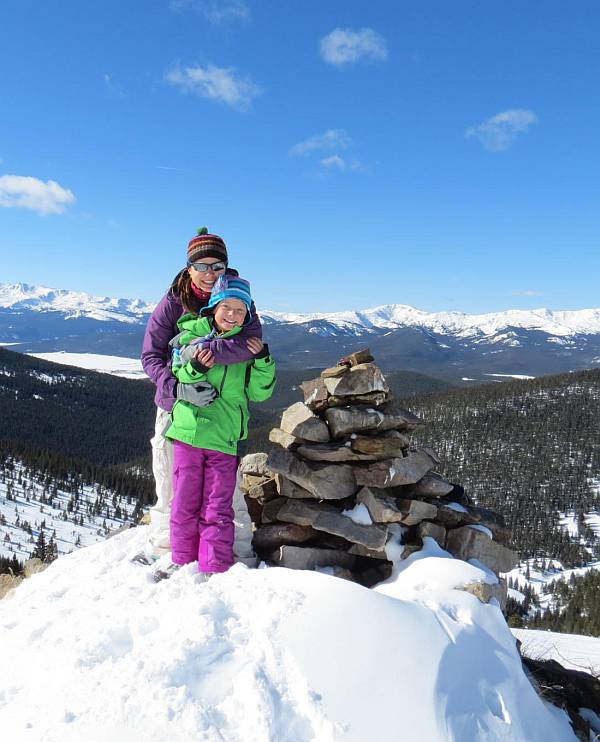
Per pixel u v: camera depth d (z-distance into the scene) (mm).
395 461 4367
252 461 4898
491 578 3676
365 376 4508
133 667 2516
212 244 3971
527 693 3021
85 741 2176
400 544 4180
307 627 2775
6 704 2506
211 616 2883
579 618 71000
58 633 3035
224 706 2385
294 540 4266
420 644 2816
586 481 151875
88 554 4602
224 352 3646
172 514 3854
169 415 4199
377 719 2418
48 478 132250
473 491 151000
